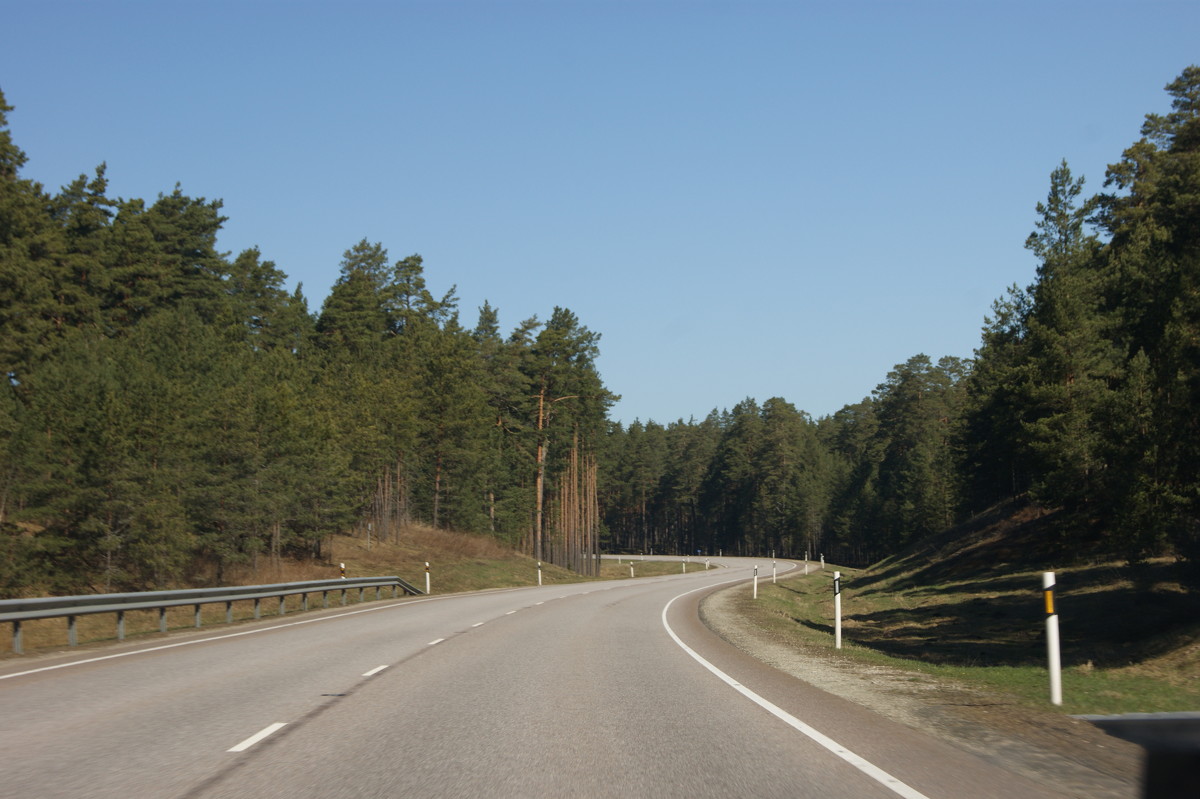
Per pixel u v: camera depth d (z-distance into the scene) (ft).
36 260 173.37
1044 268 170.81
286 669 44.42
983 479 236.63
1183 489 71.97
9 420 124.26
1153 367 81.82
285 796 20.12
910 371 368.07
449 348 238.68
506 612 90.07
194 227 245.65
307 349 256.32
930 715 31.99
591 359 309.22
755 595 140.97
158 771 22.56
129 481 123.75
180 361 165.99
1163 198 129.70
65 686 38.34
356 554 186.91
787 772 22.63
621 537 599.16
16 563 119.14
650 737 27.27
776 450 440.04
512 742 26.40
